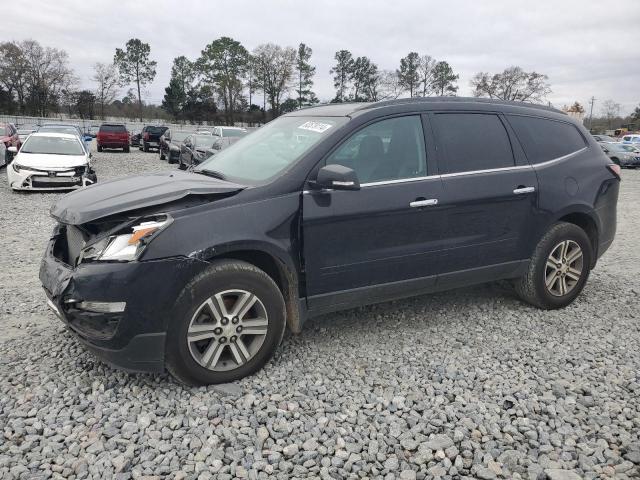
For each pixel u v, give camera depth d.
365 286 3.78
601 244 4.96
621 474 2.55
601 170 4.87
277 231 3.37
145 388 3.28
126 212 3.12
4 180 14.99
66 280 3.12
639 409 3.13
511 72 76.50
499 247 4.30
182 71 82.06
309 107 4.69
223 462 2.61
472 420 2.99
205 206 3.24
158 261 3.03
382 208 3.69
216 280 3.17
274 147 3.97
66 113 72.31
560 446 2.77
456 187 4.00
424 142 4.00
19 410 3.01
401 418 3.01
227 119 78.75
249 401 3.13
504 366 3.66
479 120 4.32
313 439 2.78
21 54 69.19
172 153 22.95
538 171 4.44
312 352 3.84
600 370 3.62
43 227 8.55
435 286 4.14
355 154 3.73
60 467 2.53
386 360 3.74
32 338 4.05
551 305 4.71
